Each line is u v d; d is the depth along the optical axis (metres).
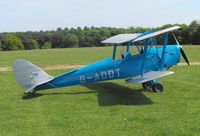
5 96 13.49
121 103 11.63
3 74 21.27
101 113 10.27
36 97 13.03
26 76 13.05
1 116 10.27
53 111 10.75
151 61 13.91
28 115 10.32
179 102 11.47
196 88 14.07
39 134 8.40
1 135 8.41
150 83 14.08
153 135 8.00
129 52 13.73
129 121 9.24
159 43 16.36
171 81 16.20
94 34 88.38
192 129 8.27
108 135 8.16
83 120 9.50
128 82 12.47
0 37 93.69
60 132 8.49
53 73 21.89
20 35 91.69
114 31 87.56
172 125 8.68
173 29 12.58
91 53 42.62
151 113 10.01
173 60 14.41
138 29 75.00
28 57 38.78
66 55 40.25
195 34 65.50
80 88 14.75
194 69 20.97
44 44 89.38
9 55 44.81
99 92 13.83
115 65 13.47
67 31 94.25
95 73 13.33
